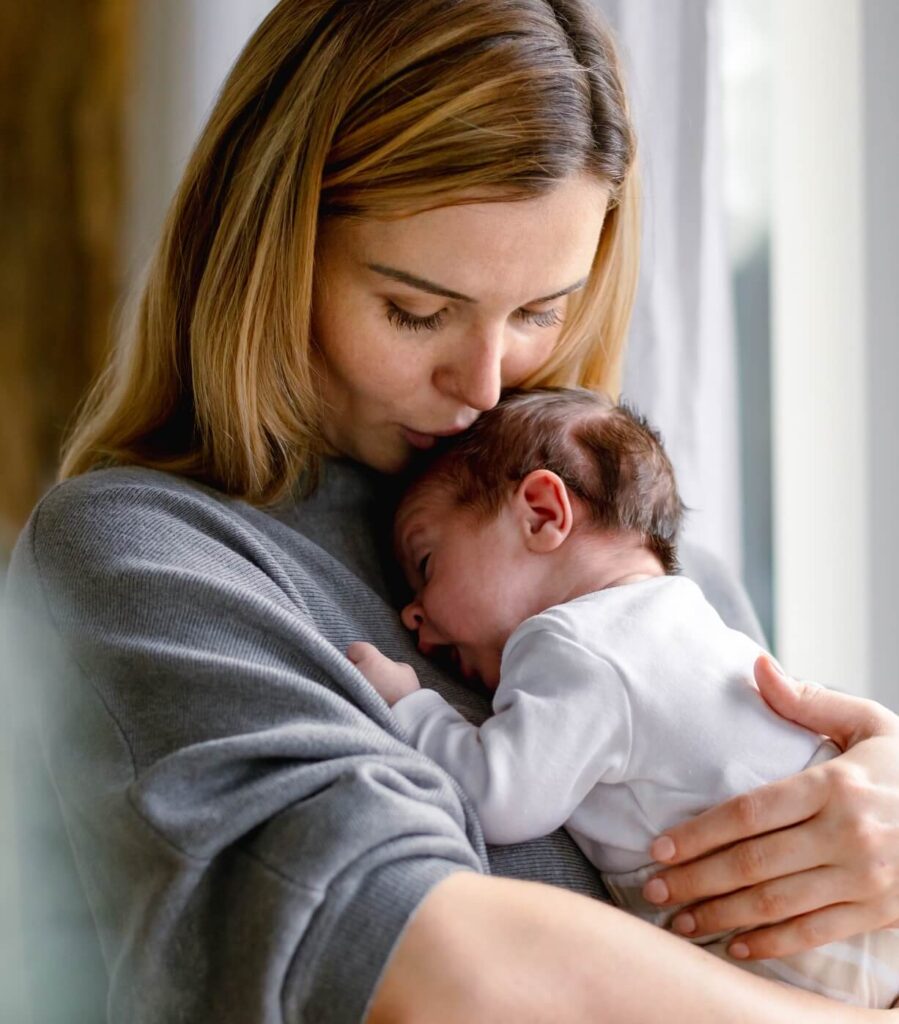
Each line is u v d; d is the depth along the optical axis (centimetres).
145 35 174
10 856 91
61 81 172
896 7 183
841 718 98
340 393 110
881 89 183
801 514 197
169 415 115
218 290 105
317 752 80
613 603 104
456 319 102
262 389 105
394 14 99
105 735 85
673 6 171
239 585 92
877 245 185
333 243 102
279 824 77
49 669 92
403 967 73
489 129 94
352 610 106
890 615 189
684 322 172
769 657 101
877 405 187
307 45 104
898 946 95
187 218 111
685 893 90
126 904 80
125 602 89
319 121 100
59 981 96
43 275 173
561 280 101
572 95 98
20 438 173
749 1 207
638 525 114
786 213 195
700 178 172
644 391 170
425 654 115
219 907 78
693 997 78
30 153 172
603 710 95
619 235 121
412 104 96
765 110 208
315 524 113
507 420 116
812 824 89
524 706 95
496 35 97
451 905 74
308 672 88
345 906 74
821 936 89
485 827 92
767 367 210
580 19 105
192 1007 77
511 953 74
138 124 175
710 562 137
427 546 116
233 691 83
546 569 112
